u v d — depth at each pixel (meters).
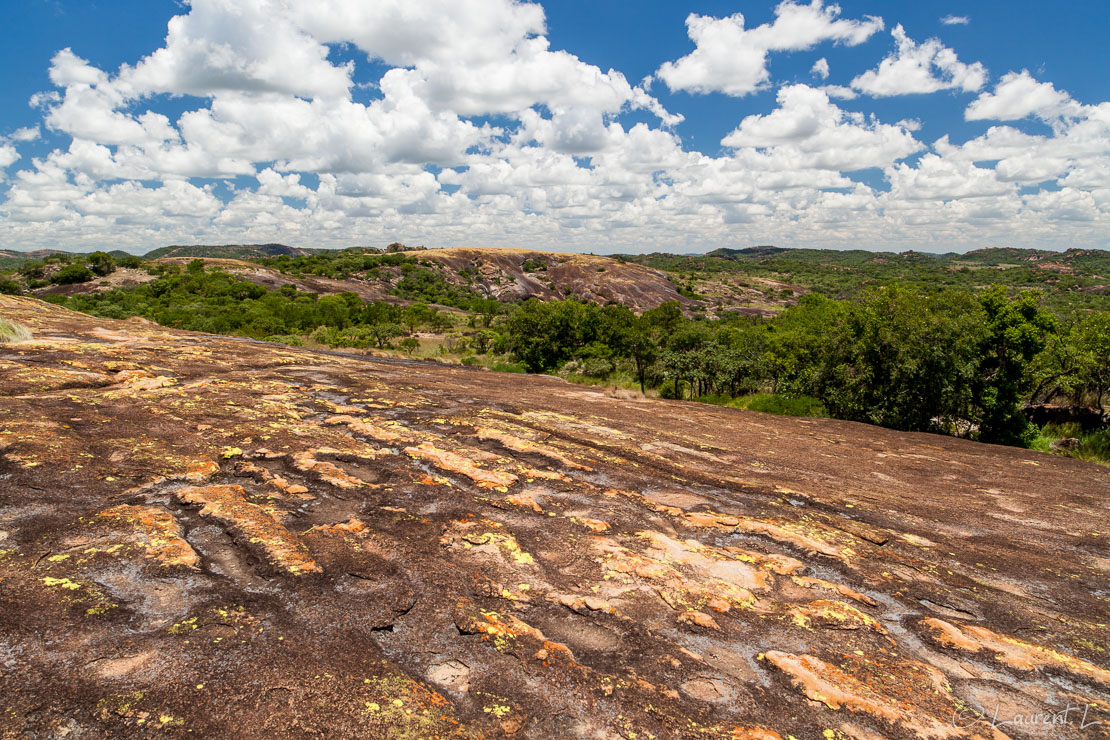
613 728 2.89
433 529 5.00
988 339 20.52
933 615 4.37
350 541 4.62
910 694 3.35
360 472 6.38
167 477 5.66
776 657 3.57
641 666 3.41
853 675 3.48
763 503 6.63
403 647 3.40
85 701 2.67
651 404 15.37
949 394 18.92
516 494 6.06
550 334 48.47
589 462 7.56
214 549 4.33
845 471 8.85
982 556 5.60
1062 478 9.52
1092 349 21.64
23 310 18.09
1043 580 5.16
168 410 8.00
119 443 6.35
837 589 4.57
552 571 4.46
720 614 4.06
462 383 14.98
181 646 3.13
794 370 22.64
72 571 3.76
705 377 28.00
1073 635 4.20
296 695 2.84
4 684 2.71
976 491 8.24
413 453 7.23
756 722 3.02
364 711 2.79
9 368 9.37
